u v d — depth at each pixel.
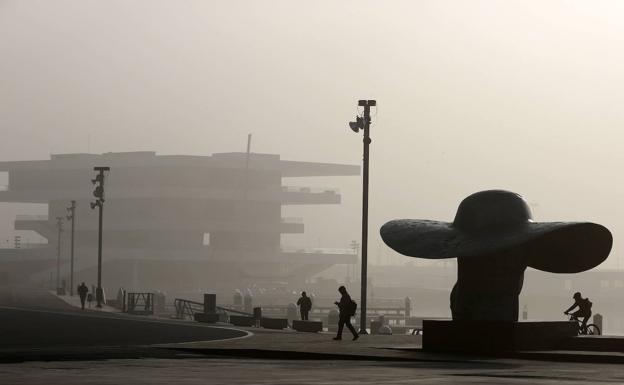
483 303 25.02
